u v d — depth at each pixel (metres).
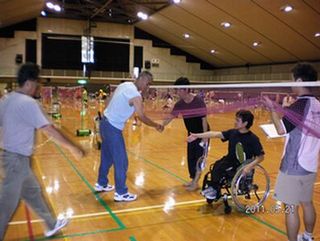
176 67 34.22
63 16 30.11
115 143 4.26
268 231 3.52
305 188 2.81
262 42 24.25
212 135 4.27
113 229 3.53
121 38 32.06
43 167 6.11
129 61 32.47
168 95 8.91
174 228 3.58
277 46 24.00
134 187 5.00
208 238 3.34
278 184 2.88
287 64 26.47
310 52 22.94
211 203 4.28
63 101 19.88
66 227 3.55
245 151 3.92
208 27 24.89
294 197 2.79
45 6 27.02
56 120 14.13
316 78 2.83
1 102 2.82
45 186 4.96
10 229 3.44
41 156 7.03
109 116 4.27
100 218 3.81
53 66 30.38
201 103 4.71
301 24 19.44
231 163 4.05
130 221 3.75
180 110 4.73
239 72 31.89
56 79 30.38
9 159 2.70
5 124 2.72
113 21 31.45
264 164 6.59
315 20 18.36
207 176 4.23
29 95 2.83
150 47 33.12
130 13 28.30
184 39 30.17
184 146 8.62
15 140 2.71
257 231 3.52
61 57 30.52
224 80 34.16
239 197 4.35
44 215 3.22
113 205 4.22
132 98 4.15
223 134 4.23
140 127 12.48
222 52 29.98
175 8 23.66
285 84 2.87
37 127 2.72
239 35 24.41
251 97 4.72
